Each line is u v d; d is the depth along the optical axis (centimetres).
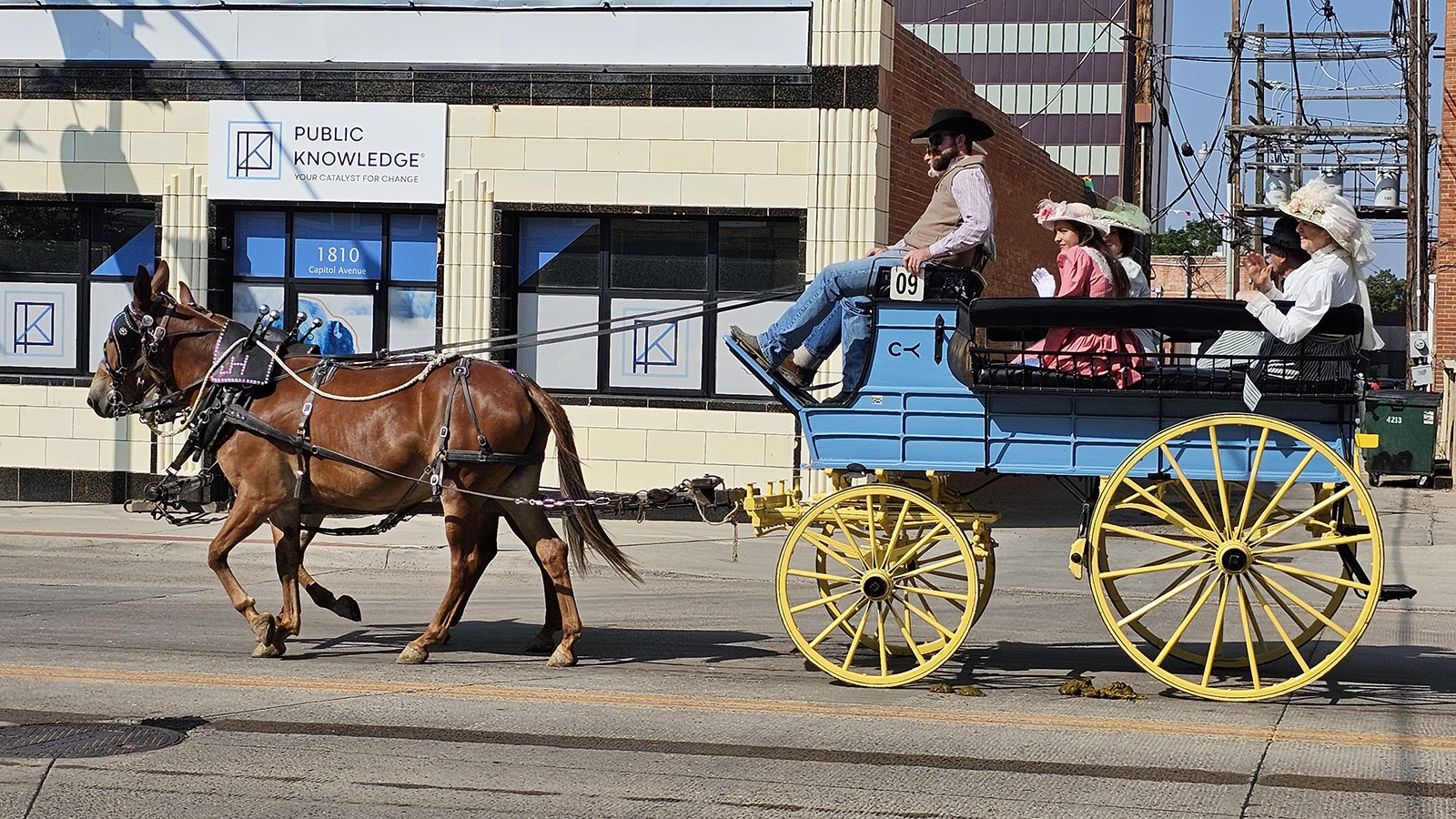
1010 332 930
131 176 1797
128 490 1811
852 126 1683
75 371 1842
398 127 1752
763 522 926
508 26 1752
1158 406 846
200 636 1039
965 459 867
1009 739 754
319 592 1027
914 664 966
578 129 1730
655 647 1030
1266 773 692
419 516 1748
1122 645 855
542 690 865
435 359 991
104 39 1808
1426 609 1259
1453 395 2781
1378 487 2562
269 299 1812
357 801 634
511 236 1761
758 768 694
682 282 1747
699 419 1725
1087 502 903
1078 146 8581
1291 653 916
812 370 931
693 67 1708
